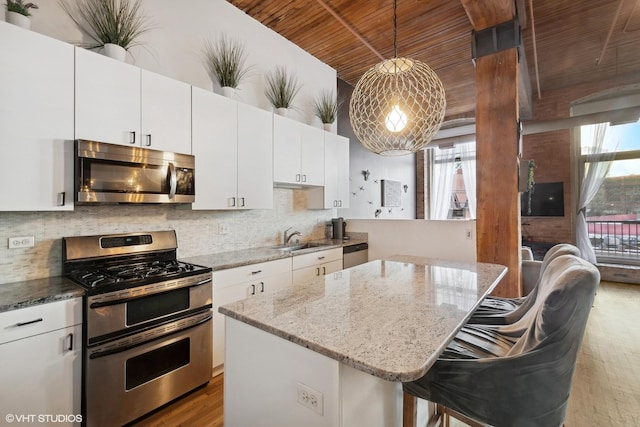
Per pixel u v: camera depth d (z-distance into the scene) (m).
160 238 2.42
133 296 1.77
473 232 3.31
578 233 5.59
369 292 1.51
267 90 3.41
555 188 5.80
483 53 2.85
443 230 3.51
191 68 2.70
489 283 1.67
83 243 2.04
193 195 2.34
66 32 2.02
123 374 1.74
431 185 7.66
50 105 1.70
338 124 4.82
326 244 3.65
